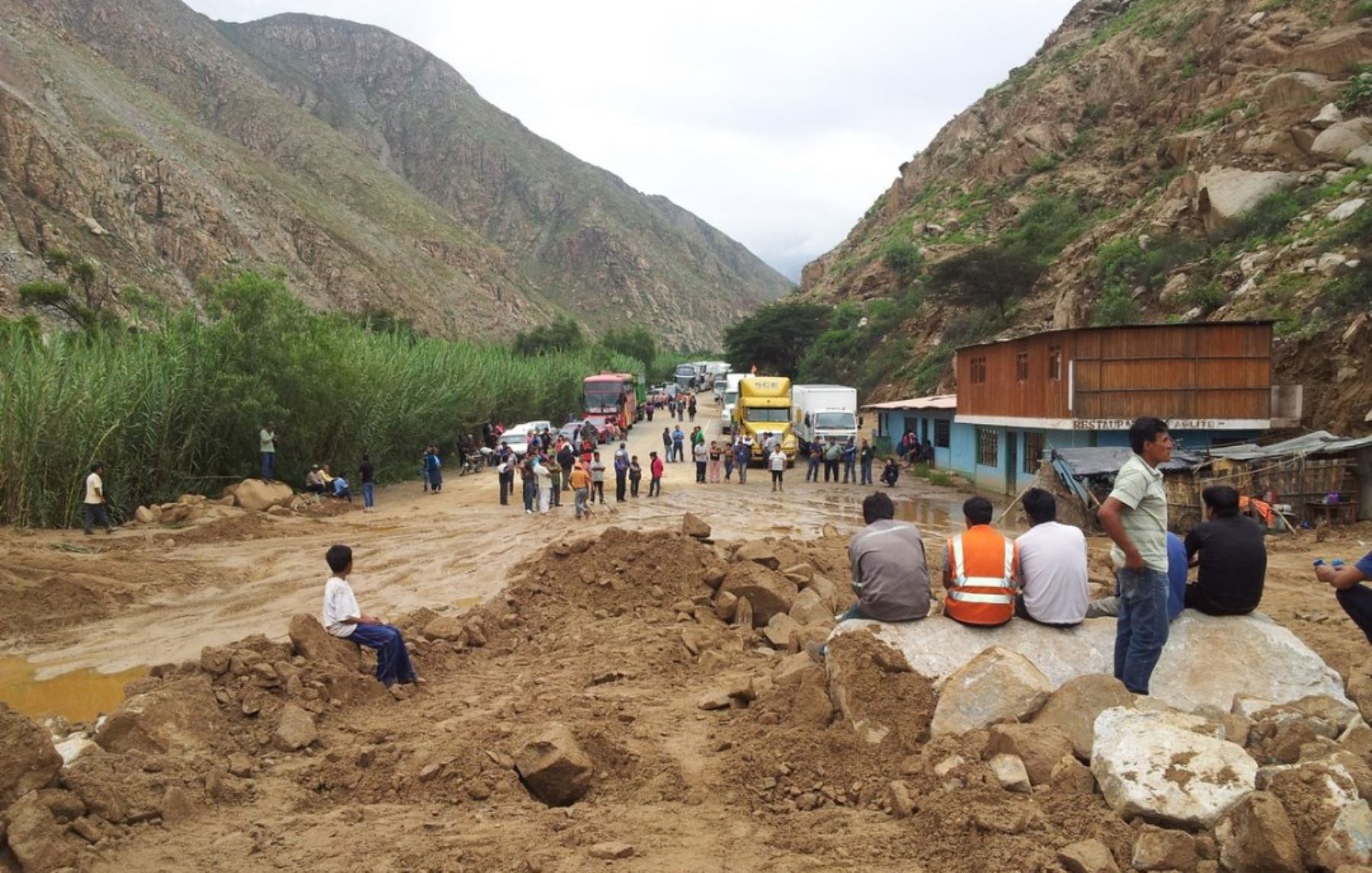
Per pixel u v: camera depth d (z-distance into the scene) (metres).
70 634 12.57
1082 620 6.68
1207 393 23.36
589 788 5.86
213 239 115.69
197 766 6.02
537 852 4.81
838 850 4.66
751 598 11.10
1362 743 5.14
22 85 121.88
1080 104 80.31
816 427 37.16
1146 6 87.19
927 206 90.44
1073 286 45.06
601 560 12.34
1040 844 4.43
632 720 7.08
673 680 8.55
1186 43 73.12
